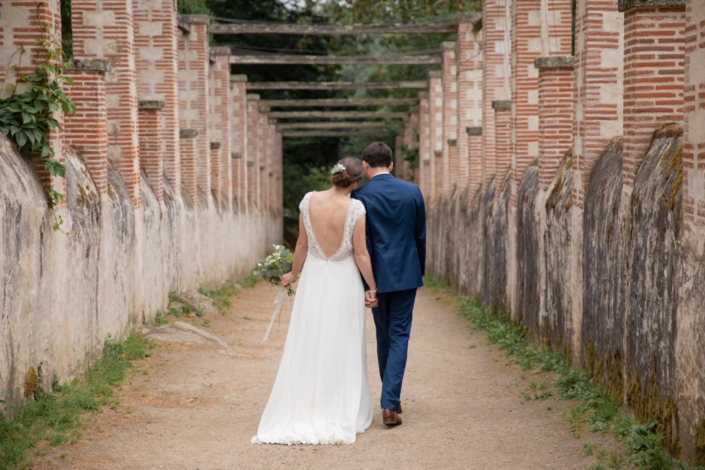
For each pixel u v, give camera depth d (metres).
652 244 4.93
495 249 11.47
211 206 15.42
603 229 6.19
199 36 15.77
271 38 26.42
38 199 5.85
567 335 7.35
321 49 27.02
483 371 7.78
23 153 6.09
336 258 5.28
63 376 6.30
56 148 6.25
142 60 12.45
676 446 4.44
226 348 8.86
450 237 17.06
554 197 8.12
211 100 19.03
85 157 7.84
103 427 5.40
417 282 5.41
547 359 7.59
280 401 5.24
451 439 5.18
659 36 5.64
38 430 5.10
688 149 4.32
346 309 5.26
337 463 4.68
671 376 4.53
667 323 4.61
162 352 8.19
